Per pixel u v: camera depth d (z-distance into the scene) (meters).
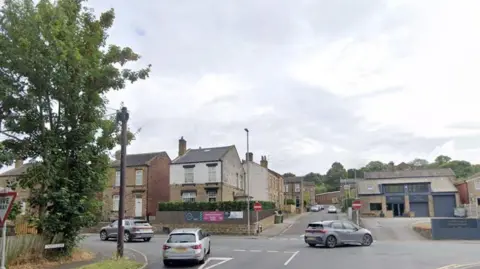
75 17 18.09
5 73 15.87
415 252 20.94
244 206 39.62
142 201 47.19
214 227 40.06
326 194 117.81
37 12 16.02
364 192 65.25
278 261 17.67
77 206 17.73
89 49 18.36
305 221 51.62
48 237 17.12
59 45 15.95
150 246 26.12
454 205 61.09
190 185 46.81
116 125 19.19
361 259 18.09
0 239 15.05
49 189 17.31
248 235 37.69
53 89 16.70
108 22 19.72
